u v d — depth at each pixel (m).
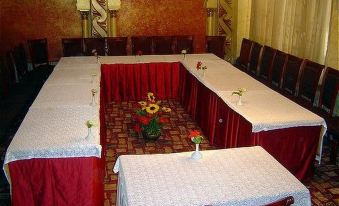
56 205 3.53
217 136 5.21
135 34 8.50
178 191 2.81
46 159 3.40
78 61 6.86
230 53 8.88
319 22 6.28
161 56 7.33
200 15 8.59
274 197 2.79
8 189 4.27
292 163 4.31
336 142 4.84
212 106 5.30
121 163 3.19
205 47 8.28
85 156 3.45
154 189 2.83
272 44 7.77
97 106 4.48
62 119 4.08
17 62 6.78
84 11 8.12
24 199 3.48
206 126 5.62
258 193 2.80
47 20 8.12
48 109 4.37
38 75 6.96
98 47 7.82
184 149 5.29
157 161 3.23
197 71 6.10
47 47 7.82
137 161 3.22
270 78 6.64
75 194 3.52
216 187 2.88
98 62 6.77
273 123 4.06
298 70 5.89
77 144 3.46
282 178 3.01
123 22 8.39
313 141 4.29
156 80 7.01
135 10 8.36
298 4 6.84
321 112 5.25
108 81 6.89
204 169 3.12
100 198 3.75
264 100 4.76
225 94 4.96
